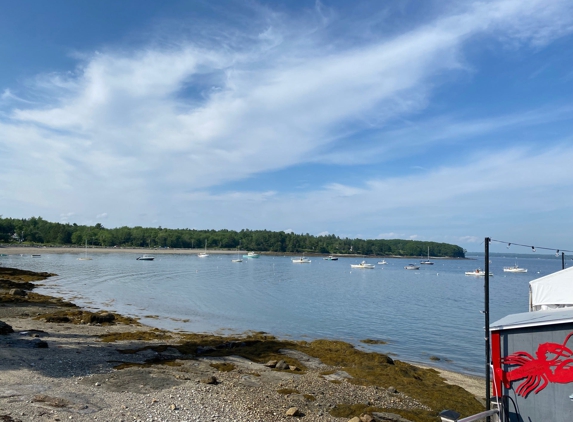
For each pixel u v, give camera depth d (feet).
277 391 53.98
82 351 68.03
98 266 356.18
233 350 78.54
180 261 494.59
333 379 61.98
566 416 31.99
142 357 67.72
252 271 372.99
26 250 530.27
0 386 46.24
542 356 33.30
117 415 40.55
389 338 108.27
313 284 266.77
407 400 54.34
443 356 90.63
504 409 34.53
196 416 42.22
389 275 396.37
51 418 38.32
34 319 100.68
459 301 196.03
